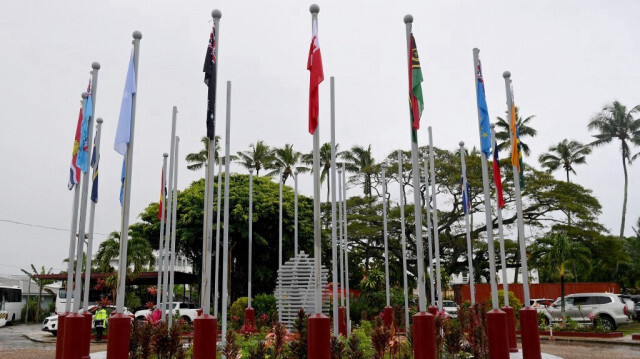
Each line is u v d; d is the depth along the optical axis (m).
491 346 11.05
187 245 36.41
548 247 25.12
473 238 40.56
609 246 37.31
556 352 16.23
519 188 12.38
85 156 11.62
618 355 15.39
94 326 25.28
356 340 9.57
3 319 40.19
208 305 9.59
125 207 10.00
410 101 10.37
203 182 38.47
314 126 9.77
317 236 9.22
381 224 40.91
